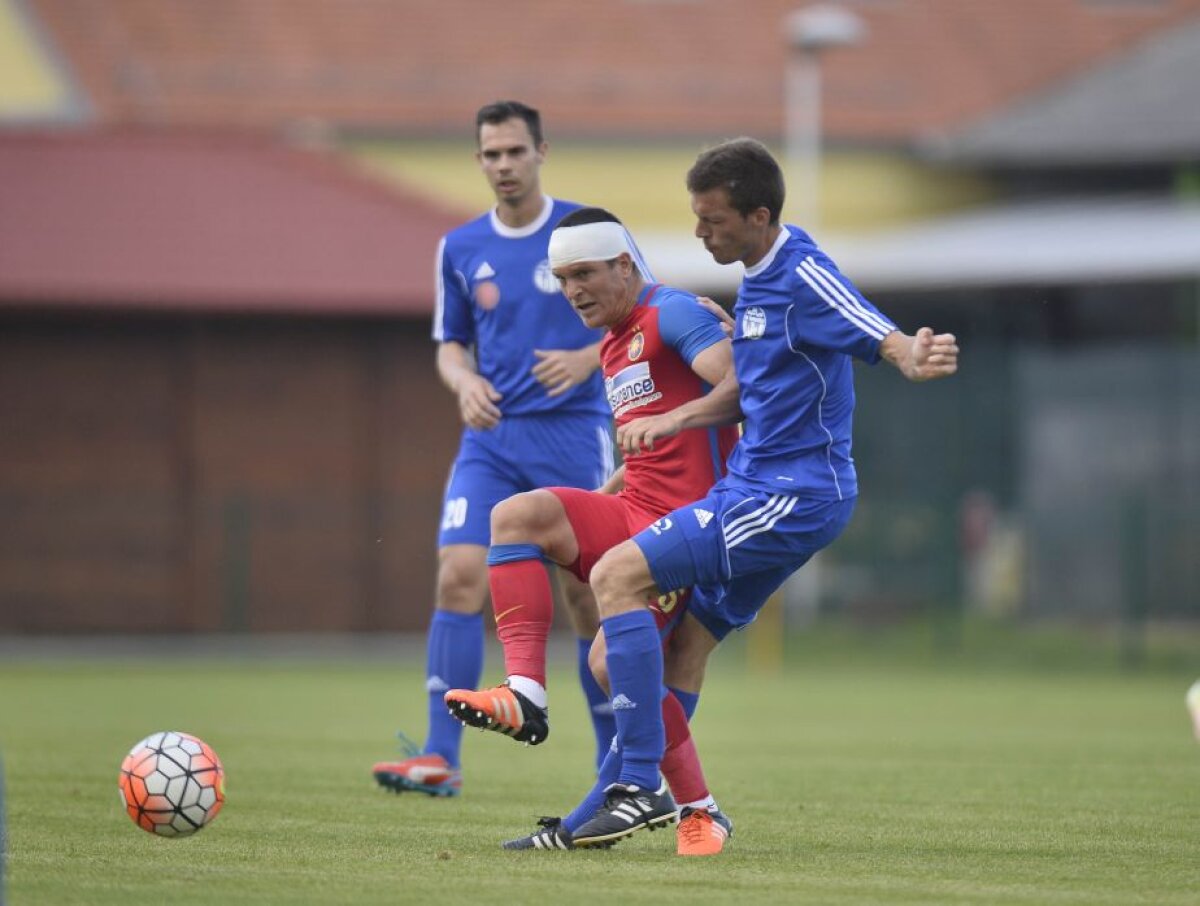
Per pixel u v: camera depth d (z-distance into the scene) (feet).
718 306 74.49
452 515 94.27
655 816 69.46
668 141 369.30
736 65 379.96
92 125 331.57
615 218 73.92
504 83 371.97
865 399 244.22
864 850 71.92
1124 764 113.39
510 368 94.79
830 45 299.17
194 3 374.43
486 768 106.63
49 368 260.83
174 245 268.62
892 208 373.81
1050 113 361.10
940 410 243.40
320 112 363.97
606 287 73.20
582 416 95.30
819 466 69.41
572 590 85.05
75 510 260.62
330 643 262.67
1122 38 393.09
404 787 90.79
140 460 262.26
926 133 371.56
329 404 266.36
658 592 69.72
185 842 71.51
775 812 85.97
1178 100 355.15
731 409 70.38
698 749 123.75
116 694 176.76
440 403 268.41
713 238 68.59
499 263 94.58
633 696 68.85
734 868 66.23
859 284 291.79
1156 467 241.96
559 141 368.27
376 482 266.57
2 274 258.37
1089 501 241.96
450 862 66.69
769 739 132.77
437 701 92.02
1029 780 102.63
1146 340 307.99
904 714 160.45
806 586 245.24
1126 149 350.02
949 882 63.41
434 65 372.58
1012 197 376.07
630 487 74.02
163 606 261.65
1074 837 76.38
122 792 69.97
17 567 258.98
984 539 241.76
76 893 58.85
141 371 262.88
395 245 274.57
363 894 58.90
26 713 151.23
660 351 72.90
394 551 265.75
